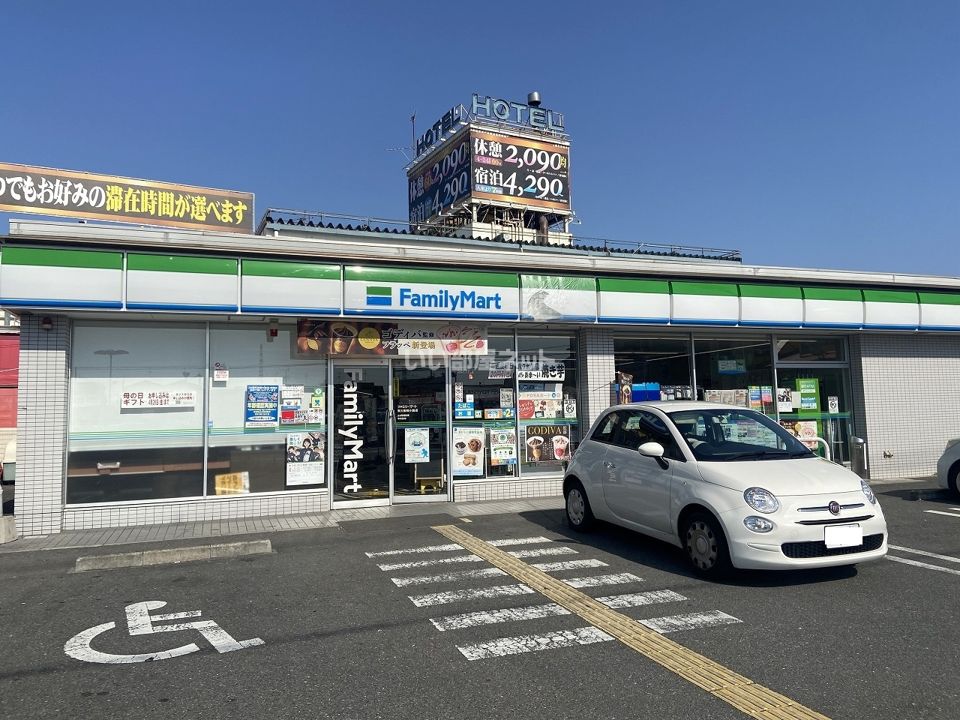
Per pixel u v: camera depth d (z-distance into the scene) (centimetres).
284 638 500
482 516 1002
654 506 705
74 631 522
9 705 395
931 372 1434
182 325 999
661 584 623
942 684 405
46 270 862
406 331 1085
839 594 586
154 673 439
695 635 491
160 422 977
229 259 939
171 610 573
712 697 392
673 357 1280
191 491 984
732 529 598
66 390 929
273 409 1034
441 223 3319
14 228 860
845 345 1410
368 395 1093
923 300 1371
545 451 1190
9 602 600
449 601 585
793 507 591
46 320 912
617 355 1240
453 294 1059
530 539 834
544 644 480
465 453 1140
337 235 1465
